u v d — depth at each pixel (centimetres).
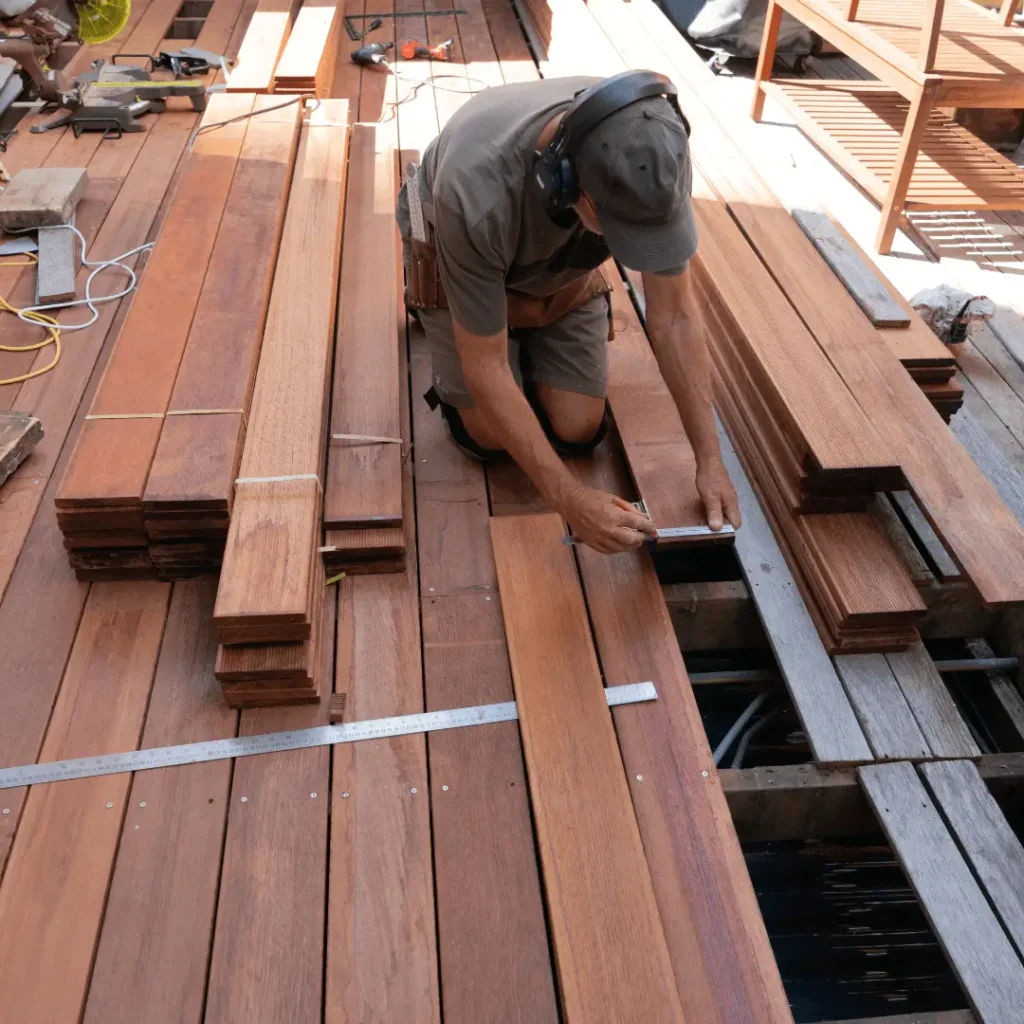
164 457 198
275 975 145
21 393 255
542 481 174
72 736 176
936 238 329
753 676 215
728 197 304
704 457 202
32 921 150
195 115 413
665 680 185
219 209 290
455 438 233
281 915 152
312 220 296
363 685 185
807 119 364
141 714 180
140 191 351
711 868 157
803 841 201
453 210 149
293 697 180
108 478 193
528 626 192
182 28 509
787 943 189
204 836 162
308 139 349
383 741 176
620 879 153
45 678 186
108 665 189
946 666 216
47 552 212
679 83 392
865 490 209
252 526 190
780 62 473
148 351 229
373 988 143
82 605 200
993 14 356
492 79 456
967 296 276
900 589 193
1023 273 313
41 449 238
